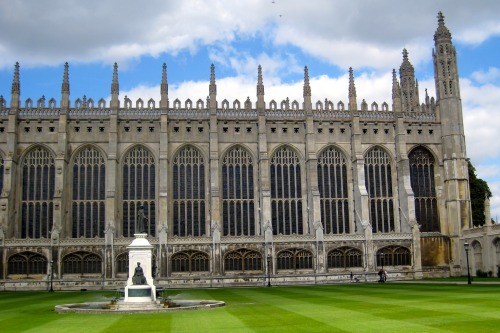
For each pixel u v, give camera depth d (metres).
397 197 92.12
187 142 89.94
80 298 54.16
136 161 89.12
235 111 91.69
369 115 93.94
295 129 92.38
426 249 90.44
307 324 27.47
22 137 87.62
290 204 90.31
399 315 30.23
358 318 29.41
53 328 28.03
